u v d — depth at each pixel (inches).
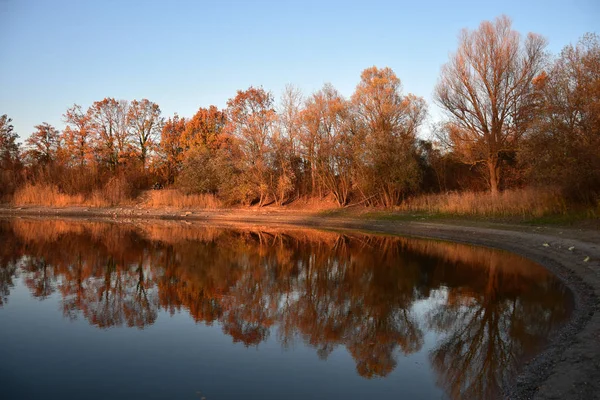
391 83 1696.6
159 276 673.6
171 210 1962.4
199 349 381.7
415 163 1571.1
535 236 913.5
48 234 1177.4
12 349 374.9
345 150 1722.4
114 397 294.4
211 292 582.9
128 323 448.1
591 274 578.6
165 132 2391.7
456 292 581.3
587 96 954.7
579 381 284.2
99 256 839.7
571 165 991.0
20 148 2381.9
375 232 1323.8
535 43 1364.4
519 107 1342.3
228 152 1975.9
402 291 590.2
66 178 2158.0
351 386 315.6
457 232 1124.5
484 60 1386.6
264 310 504.1
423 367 348.2
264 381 322.3
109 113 2325.3
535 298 536.4
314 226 1514.5
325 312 497.4
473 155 1428.4
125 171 2229.3
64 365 344.5
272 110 2038.6
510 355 362.9
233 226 1518.2
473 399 291.9
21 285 598.5
